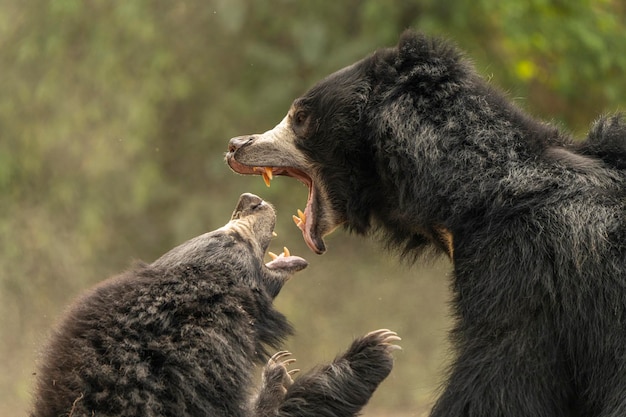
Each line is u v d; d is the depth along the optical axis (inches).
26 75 972.6
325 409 363.3
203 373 301.4
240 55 971.9
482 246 336.8
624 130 358.0
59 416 297.4
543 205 332.2
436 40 377.1
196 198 951.6
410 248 390.6
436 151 352.8
